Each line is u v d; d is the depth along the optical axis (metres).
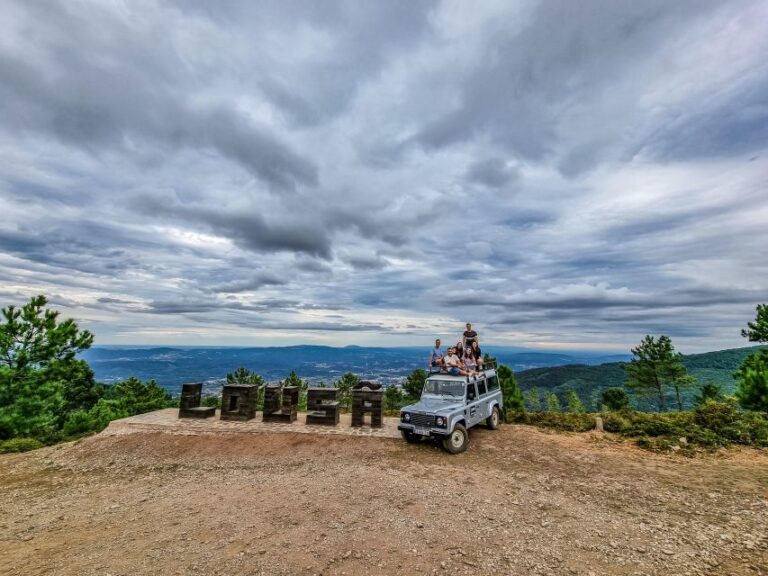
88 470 10.29
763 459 10.03
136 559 5.11
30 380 17.28
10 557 5.32
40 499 8.19
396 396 27.78
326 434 12.20
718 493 7.52
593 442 11.75
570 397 60.06
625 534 5.73
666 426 12.21
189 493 8.09
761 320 21.59
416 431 10.92
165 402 35.06
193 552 5.26
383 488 7.81
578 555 5.08
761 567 4.75
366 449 11.07
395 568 4.76
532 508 6.79
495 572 4.66
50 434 15.90
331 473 9.08
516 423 14.52
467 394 11.97
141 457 10.98
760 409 14.24
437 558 5.00
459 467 9.44
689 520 6.24
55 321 18.41
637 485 8.06
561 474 8.88
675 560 4.94
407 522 6.14
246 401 13.74
